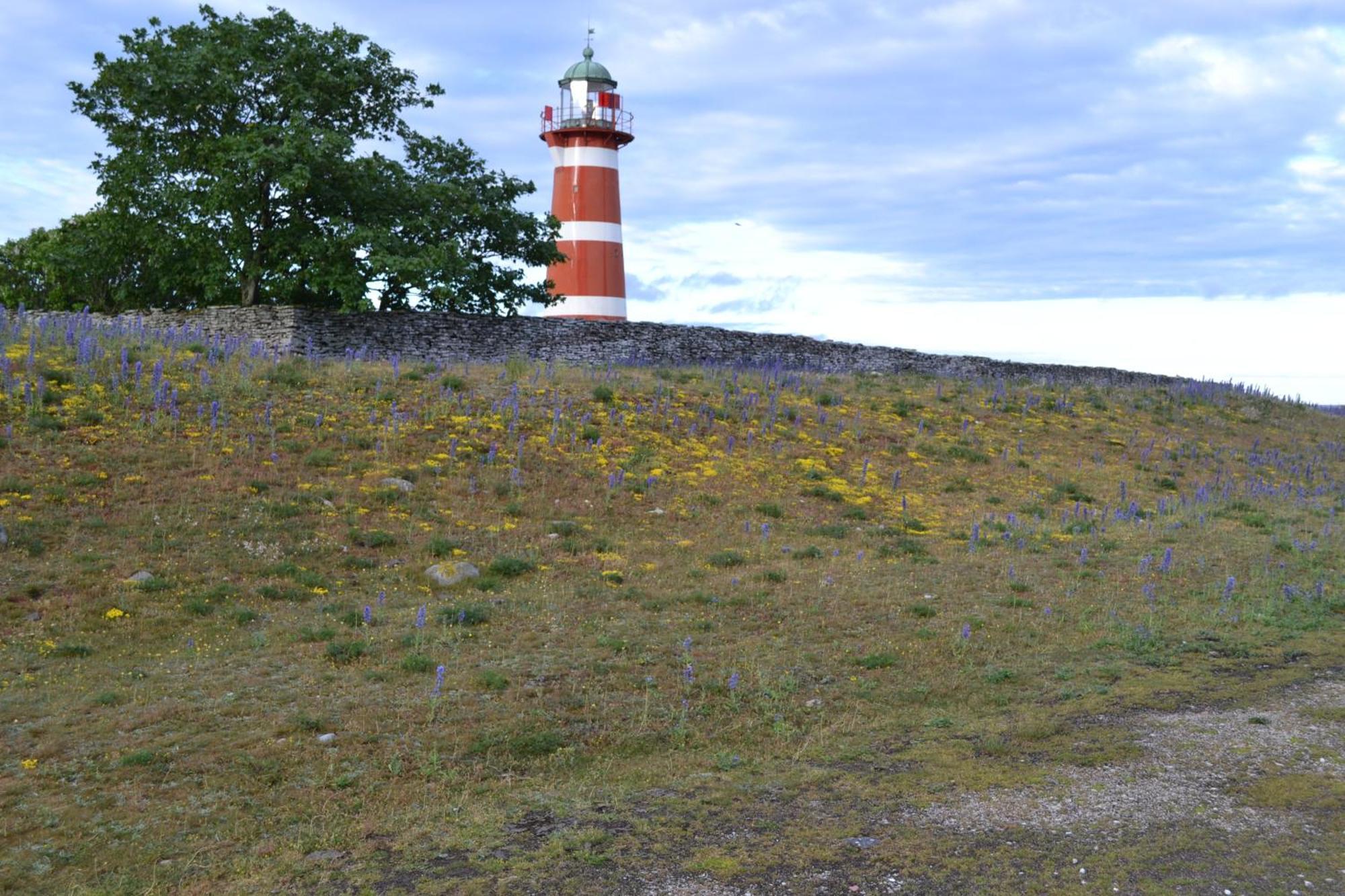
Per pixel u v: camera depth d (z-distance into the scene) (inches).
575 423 901.8
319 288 1239.5
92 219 1432.1
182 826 305.0
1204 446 1253.7
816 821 310.0
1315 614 591.8
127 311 1357.0
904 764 363.9
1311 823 309.1
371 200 1295.5
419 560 601.0
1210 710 426.0
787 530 747.4
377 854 287.3
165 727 374.0
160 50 1210.0
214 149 1210.0
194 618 490.0
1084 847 290.5
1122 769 355.3
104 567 526.9
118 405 751.1
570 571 610.9
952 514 845.2
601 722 398.9
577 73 1731.1
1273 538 809.5
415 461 761.6
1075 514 862.5
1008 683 465.4
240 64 1255.5
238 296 1362.0
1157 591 632.4
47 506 584.4
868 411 1146.7
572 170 1742.1
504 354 1283.2
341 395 878.4
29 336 883.4
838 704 432.1
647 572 621.6
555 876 272.2
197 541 577.3
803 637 518.6
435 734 377.4
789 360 1553.9
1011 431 1168.8
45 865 279.4
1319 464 1273.4
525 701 413.1
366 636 478.6
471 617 515.2
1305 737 390.0
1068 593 614.5
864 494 860.6
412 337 1206.9
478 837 298.0
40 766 339.9
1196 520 869.2
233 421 770.8
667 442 906.1
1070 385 1573.6
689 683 440.8
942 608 578.2
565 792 335.3
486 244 1481.3
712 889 265.4
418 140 1460.4
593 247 1738.4
